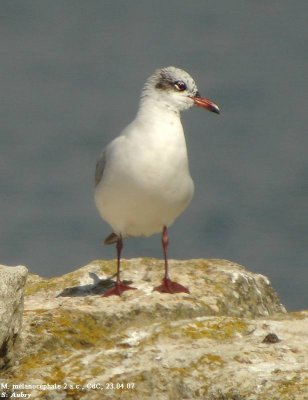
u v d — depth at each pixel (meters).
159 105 11.38
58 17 53.56
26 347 9.84
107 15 53.91
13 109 41.31
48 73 45.69
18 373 9.49
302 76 45.12
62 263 28.98
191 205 32.53
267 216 31.98
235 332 9.92
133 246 29.05
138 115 11.38
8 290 9.41
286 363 9.21
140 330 10.04
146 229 11.83
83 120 40.19
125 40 50.09
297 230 31.02
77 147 37.78
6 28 51.78
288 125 39.34
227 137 38.22
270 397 8.70
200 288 11.46
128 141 11.18
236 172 35.06
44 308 10.86
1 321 9.30
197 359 9.34
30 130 39.25
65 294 11.68
